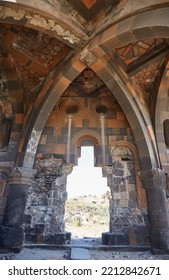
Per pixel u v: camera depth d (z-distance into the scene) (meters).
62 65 5.75
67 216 16.02
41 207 6.47
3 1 3.70
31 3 3.82
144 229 6.09
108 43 4.52
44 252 5.51
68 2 4.32
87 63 5.30
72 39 4.84
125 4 3.93
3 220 5.73
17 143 6.75
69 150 7.11
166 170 6.25
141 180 6.29
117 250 5.75
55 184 6.75
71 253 5.13
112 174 6.82
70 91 7.69
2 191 6.40
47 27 4.47
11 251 5.34
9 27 4.92
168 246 5.32
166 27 3.50
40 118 6.34
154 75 6.33
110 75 5.67
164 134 7.07
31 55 5.80
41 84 6.68
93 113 7.60
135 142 6.57
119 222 6.22
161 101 6.49
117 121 7.47
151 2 3.52
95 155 7.16
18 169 6.07
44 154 6.99
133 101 6.32
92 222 15.19
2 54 5.66
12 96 6.82
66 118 7.55
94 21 4.63
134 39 4.25
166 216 5.64
